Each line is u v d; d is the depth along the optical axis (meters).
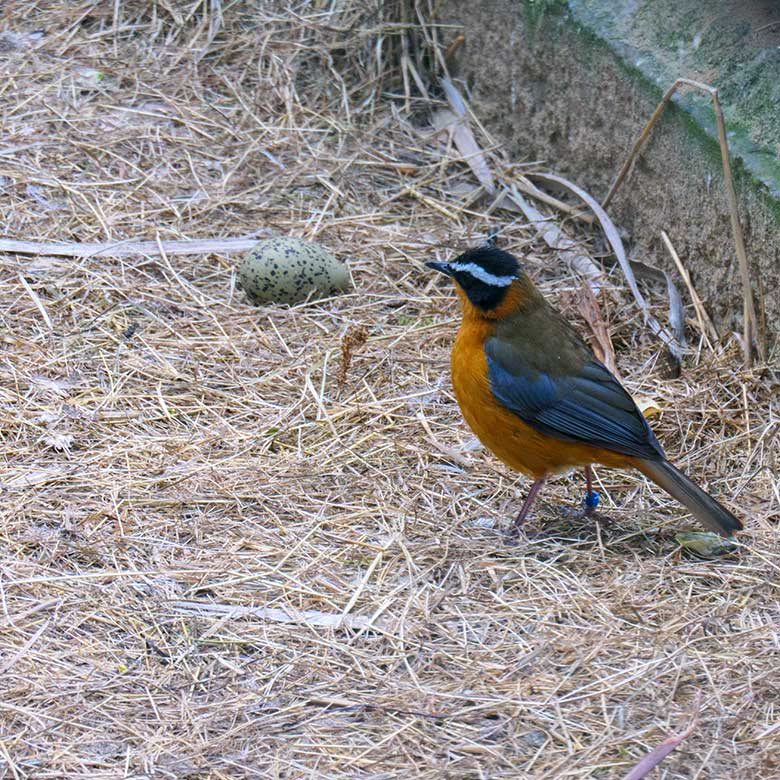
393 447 11.34
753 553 10.02
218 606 9.27
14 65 16.80
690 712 8.22
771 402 12.03
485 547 10.09
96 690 8.39
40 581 9.41
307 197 15.39
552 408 10.05
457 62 17.33
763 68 13.10
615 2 14.74
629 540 10.29
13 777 7.64
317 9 17.91
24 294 13.16
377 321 13.34
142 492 10.53
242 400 11.92
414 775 7.68
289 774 7.70
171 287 13.59
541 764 7.78
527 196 15.71
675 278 13.91
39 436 11.20
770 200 12.21
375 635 9.04
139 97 16.55
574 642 8.91
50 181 14.98
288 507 10.45
